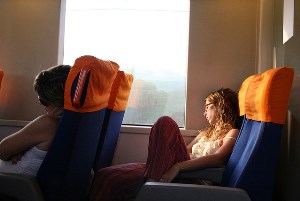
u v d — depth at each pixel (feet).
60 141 3.72
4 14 8.43
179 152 4.79
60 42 8.25
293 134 4.75
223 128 6.28
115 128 6.47
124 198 5.13
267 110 3.59
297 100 4.59
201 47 7.60
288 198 4.93
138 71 8.09
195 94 7.56
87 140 4.19
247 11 7.55
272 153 3.56
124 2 8.18
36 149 4.11
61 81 4.15
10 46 8.36
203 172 4.93
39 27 8.29
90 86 3.66
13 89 8.30
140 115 8.02
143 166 5.85
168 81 7.99
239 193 3.45
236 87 7.47
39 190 3.80
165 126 4.69
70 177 4.00
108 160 6.72
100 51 8.26
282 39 5.80
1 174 3.79
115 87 5.72
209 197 3.49
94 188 5.46
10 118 8.27
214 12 7.62
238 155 4.52
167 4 8.06
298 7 4.73
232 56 7.52
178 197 3.52
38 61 8.25
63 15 8.31
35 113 8.17
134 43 8.14
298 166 4.48
